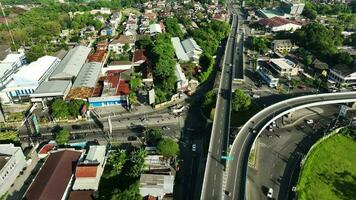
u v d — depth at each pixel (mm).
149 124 178625
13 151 136750
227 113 171875
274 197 132500
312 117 194000
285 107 181125
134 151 145875
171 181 128250
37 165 145375
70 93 196500
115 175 135375
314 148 163500
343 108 187375
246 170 129875
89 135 167875
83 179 125812
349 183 142500
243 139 151375
